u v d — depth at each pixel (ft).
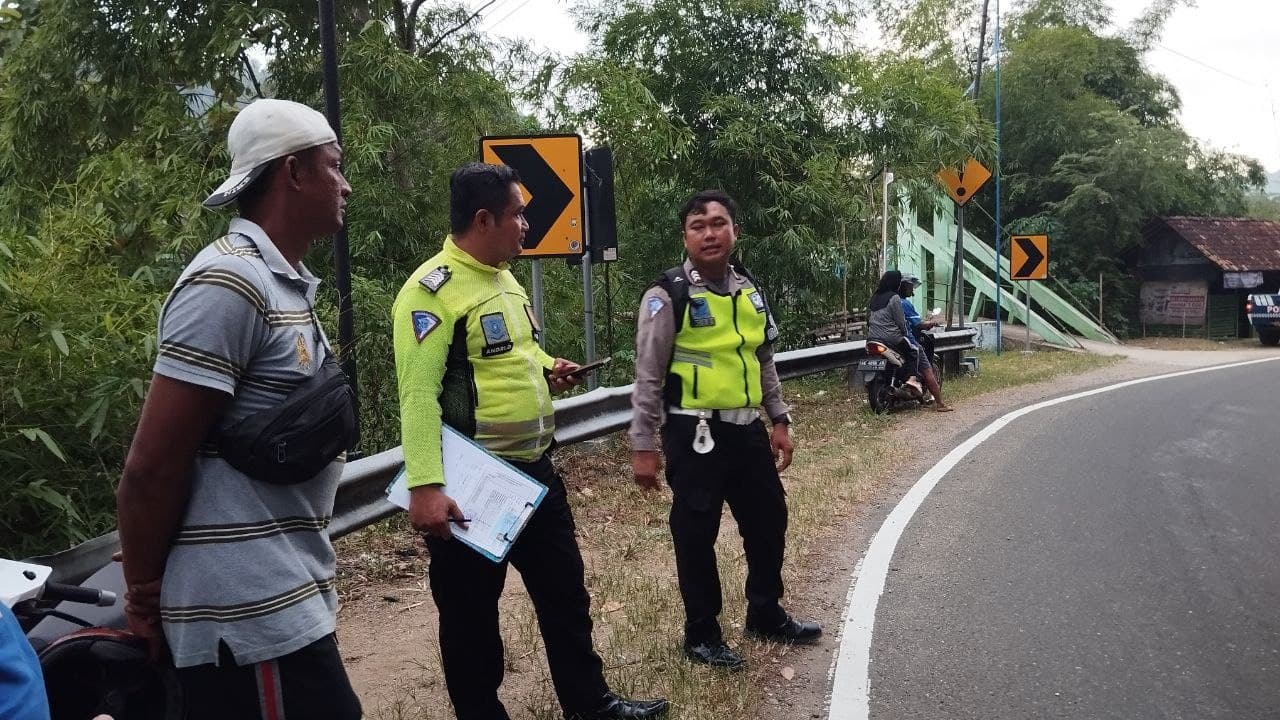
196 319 5.99
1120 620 14.42
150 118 27.61
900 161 45.14
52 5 29.09
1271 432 30.50
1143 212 84.17
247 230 6.53
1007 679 12.41
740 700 11.58
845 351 37.24
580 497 21.11
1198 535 18.84
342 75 29.17
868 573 16.62
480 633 10.03
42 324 13.28
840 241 42.83
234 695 6.36
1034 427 31.40
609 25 41.09
